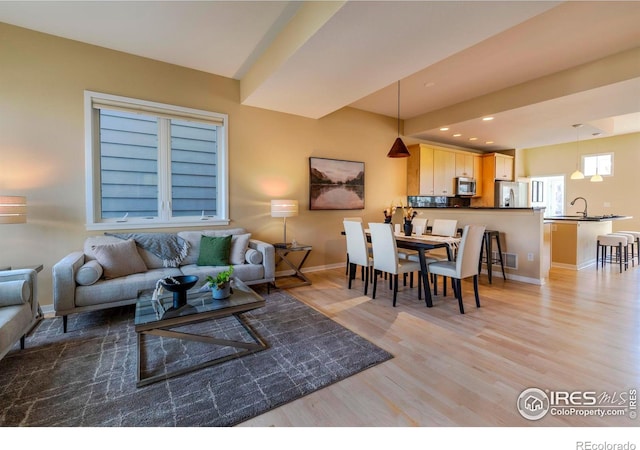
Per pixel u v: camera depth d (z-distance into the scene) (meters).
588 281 4.30
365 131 5.47
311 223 4.88
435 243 3.26
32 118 2.96
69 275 2.57
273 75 3.18
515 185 7.22
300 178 4.72
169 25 2.86
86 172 3.20
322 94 3.73
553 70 3.71
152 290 2.57
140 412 1.61
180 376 1.95
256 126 4.27
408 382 1.88
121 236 3.31
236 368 2.05
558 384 1.84
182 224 3.80
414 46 2.59
